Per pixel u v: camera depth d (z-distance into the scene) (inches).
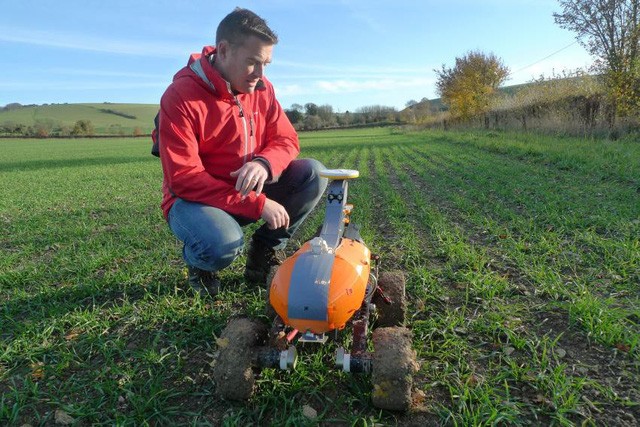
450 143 1071.0
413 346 143.3
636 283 180.7
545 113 937.5
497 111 1295.5
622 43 738.2
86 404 123.1
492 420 110.5
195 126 153.4
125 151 1668.3
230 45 145.0
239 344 116.6
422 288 186.7
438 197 386.0
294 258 124.5
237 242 157.2
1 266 241.3
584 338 146.1
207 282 179.0
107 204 451.2
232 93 156.2
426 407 117.1
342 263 120.4
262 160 153.0
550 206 299.6
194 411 119.9
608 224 248.7
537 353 138.6
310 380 128.3
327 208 139.9
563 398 115.3
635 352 136.4
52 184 668.7
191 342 153.5
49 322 168.9
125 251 253.3
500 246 235.5
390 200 376.5
